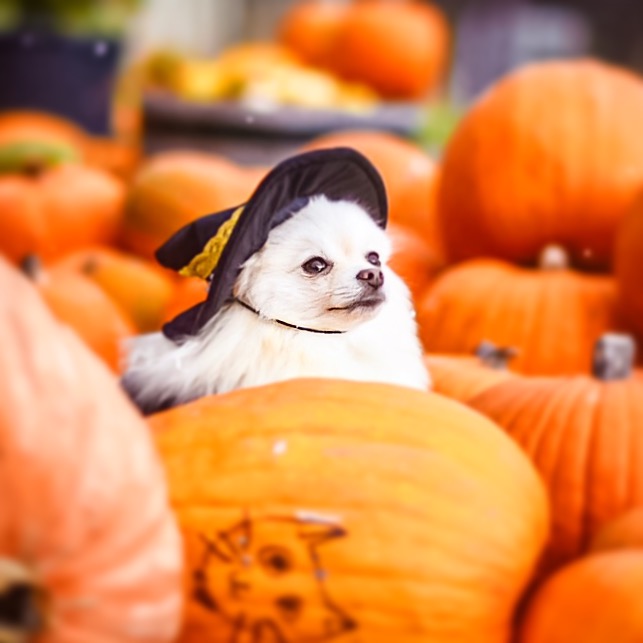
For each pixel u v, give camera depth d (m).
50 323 1.87
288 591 1.93
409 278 2.94
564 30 12.13
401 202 5.07
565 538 2.65
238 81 6.41
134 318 4.86
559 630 1.84
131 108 8.55
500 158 4.69
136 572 1.79
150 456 1.88
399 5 9.15
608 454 2.69
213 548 1.97
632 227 4.12
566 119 4.68
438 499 2.00
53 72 7.57
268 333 2.61
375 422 2.12
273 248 2.62
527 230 4.69
